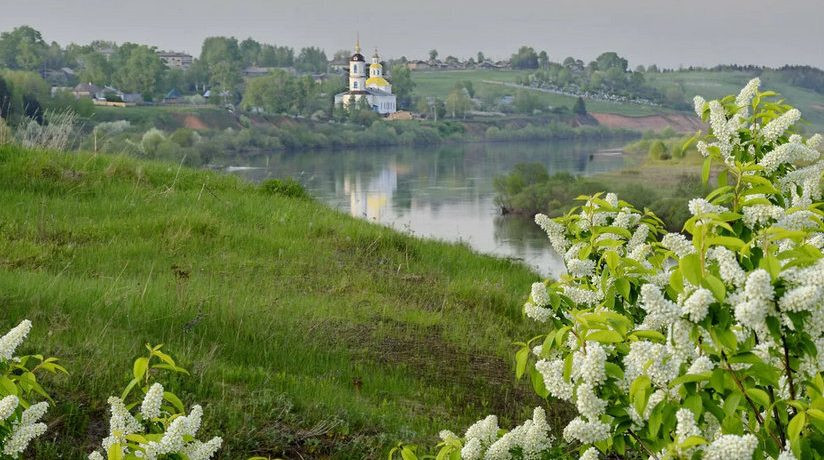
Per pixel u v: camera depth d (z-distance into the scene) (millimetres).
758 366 3518
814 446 3533
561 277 5586
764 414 4023
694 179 69438
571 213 6090
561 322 4988
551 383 4090
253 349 9336
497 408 8906
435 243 17094
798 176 5547
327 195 83000
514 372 10086
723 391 3592
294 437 7145
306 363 9289
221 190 18484
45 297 9703
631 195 67562
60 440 6453
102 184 16641
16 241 12547
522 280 15516
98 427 6754
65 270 11492
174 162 20797
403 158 153125
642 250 5332
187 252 13344
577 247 5930
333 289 12430
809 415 3469
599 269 5676
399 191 88875
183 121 196500
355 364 9594
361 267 14109
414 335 10953
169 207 15977
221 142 160375
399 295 12812
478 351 10742
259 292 11703
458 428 8062
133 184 17266
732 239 3605
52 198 15438
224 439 6812
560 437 7984
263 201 17938
